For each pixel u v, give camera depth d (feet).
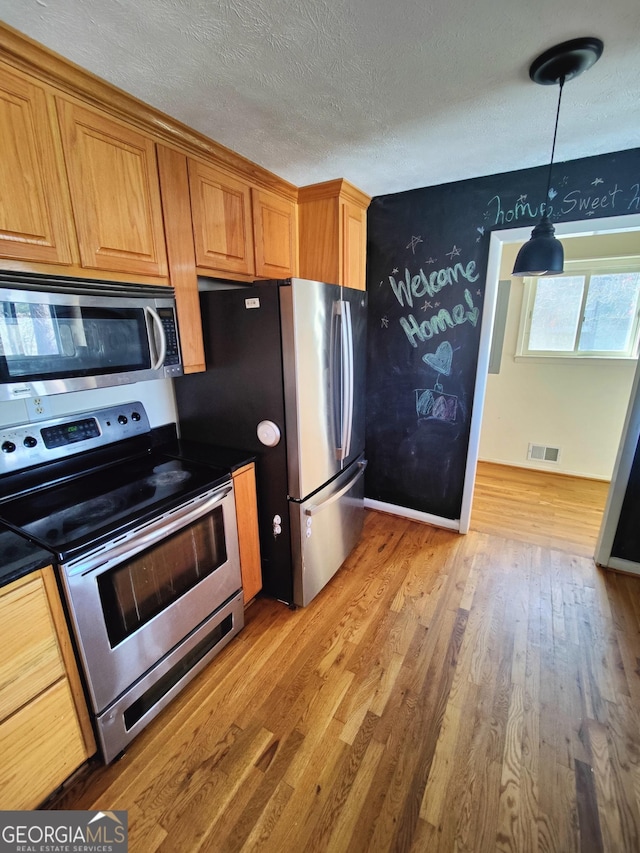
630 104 4.93
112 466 5.98
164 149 5.09
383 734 4.79
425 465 9.53
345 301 6.83
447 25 3.53
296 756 4.56
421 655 5.96
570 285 12.01
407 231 8.46
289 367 5.82
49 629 3.75
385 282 8.98
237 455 6.46
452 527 9.50
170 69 4.08
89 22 3.38
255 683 5.53
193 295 5.80
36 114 3.78
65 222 4.13
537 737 4.74
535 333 12.74
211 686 5.49
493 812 4.00
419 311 8.76
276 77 4.27
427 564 8.23
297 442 6.11
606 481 12.46
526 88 4.56
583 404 12.40
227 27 3.50
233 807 4.08
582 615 6.75
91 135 4.27
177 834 3.87
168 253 5.31
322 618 6.74
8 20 3.32
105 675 4.25
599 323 11.93
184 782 4.31
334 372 6.70
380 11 3.36
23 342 3.84
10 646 3.47
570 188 6.93
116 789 4.23
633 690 5.36
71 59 3.84
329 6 3.27
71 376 4.29
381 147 6.05
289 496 6.42
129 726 4.64
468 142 5.96
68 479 5.43
